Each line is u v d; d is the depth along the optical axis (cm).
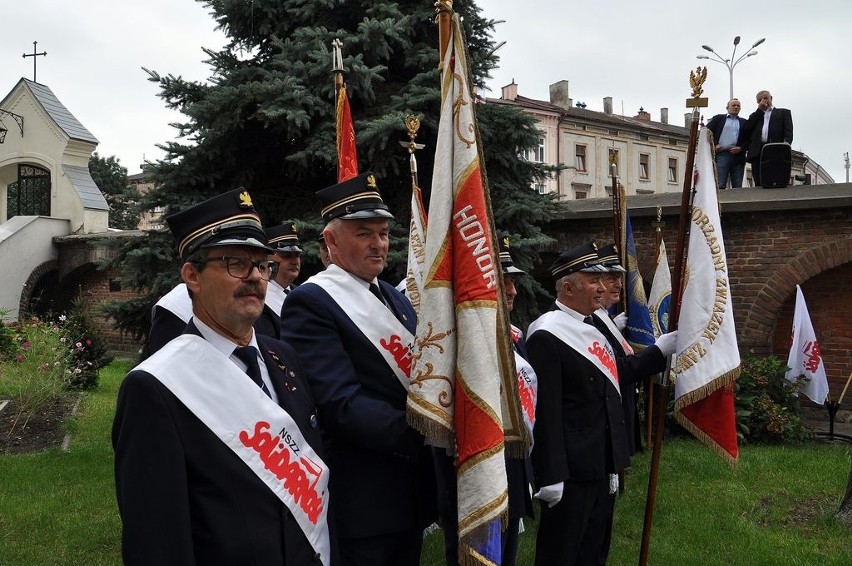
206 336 215
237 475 203
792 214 923
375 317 280
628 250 609
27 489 610
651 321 671
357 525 270
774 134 1038
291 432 219
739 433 823
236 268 211
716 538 525
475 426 237
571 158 3519
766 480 661
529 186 894
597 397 394
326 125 752
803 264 915
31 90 2027
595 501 396
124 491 189
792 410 866
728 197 1007
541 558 392
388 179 808
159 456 190
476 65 833
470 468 235
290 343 274
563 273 414
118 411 199
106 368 1400
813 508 585
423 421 242
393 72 848
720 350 385
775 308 933
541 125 3397
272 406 216
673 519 566
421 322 252
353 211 282
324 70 746
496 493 232
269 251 217
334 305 277
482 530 231
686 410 400
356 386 266
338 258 288
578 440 387
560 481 368
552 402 378
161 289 774
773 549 504
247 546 197
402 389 278
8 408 905
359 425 254
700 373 384
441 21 263
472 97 258
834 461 722
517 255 818
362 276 288
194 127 779
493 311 245
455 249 251
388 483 274
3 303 1777
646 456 750
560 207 927
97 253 1792
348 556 272
